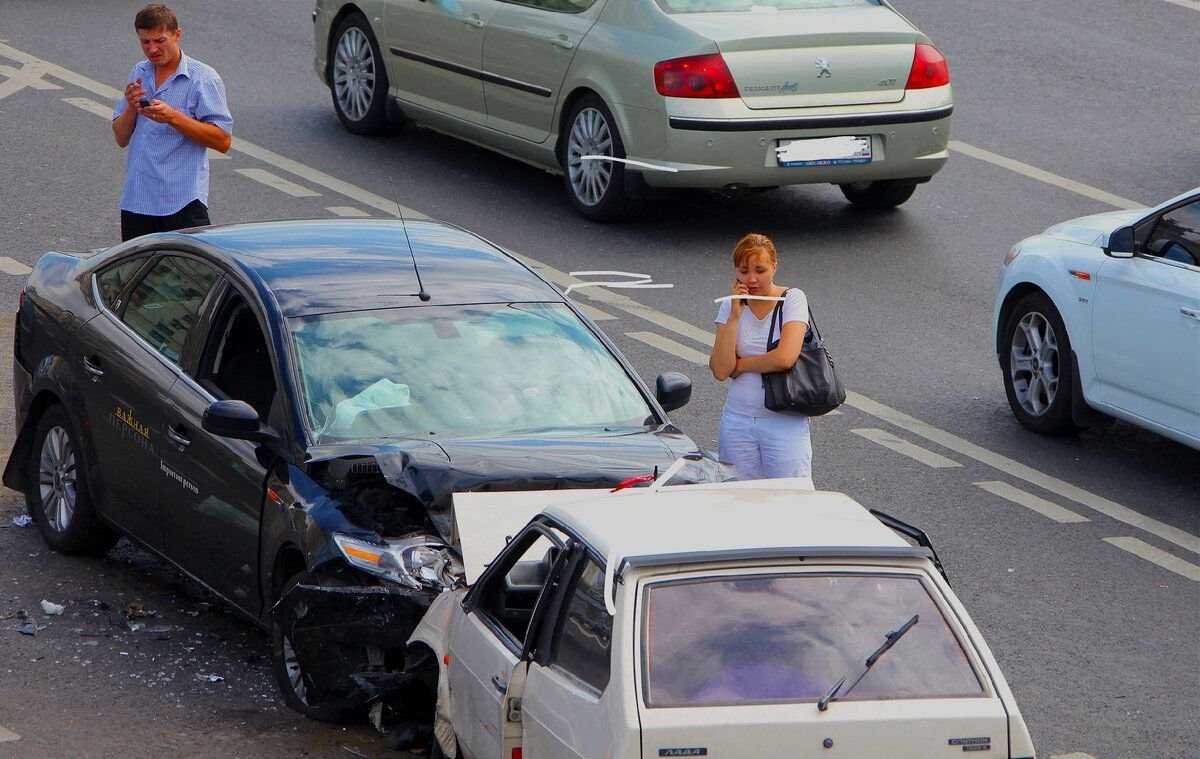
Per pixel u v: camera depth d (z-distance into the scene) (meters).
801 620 16.64
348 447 24.00
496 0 53.94
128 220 37.91
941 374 42.41
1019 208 55.41
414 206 52.62
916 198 56.34
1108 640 28.53
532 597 20.94
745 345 28.62
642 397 26.72
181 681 25.14
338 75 60.00
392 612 22.16
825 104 49.25
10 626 26.81
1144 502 35.41
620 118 49.78
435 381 25.56
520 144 53.72
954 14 78.62
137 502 27.69
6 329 40.69
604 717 16.09
